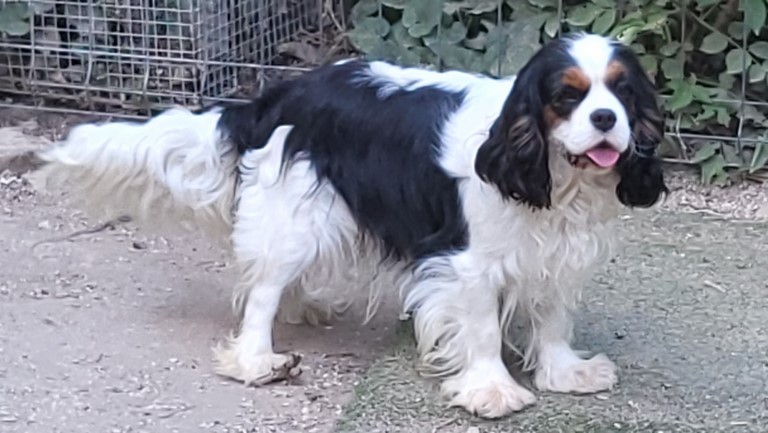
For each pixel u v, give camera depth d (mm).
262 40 2736
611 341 1997
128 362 1938
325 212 1878
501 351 1895
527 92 1692
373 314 2012
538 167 1697
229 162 1938
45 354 1950
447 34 2605
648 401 1851
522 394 1829
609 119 1654
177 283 2170
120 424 1797
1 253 2250
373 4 2688
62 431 1780
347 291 2062
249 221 1909
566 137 1678
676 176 2523
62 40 2674
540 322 1873
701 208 2441
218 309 2094
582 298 2092
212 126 1938
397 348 1989
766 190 2488
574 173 1727
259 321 1915
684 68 2566
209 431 1783
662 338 2008
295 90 1899
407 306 1863
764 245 2301
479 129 1777
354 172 1856
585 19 2547
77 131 1958
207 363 1940
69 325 2031
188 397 1856
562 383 1869
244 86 2699
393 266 1887
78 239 2307
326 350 1983
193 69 2633
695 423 1804
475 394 1813
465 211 1787
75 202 2090
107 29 2643
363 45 2643
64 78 2688
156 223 2014
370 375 1914
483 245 1785
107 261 2236
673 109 2512
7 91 2713
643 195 1754
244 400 1853
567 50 1686
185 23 2596
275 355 1909
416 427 1795
